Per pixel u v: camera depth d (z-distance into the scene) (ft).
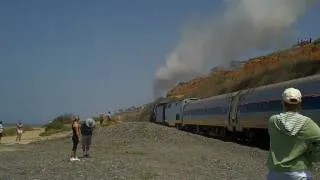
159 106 245.65
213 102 148.46
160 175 51.31
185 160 69.05
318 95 80.59
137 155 78.13
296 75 235.40
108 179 48.24
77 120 67.97
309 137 15.84
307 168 15.96
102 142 111.24
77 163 64.08
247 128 119.03
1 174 52.70
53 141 127.75
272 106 100.48
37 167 59.57
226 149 91.25
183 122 189.47
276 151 16.35
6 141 148.46
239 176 51.52
